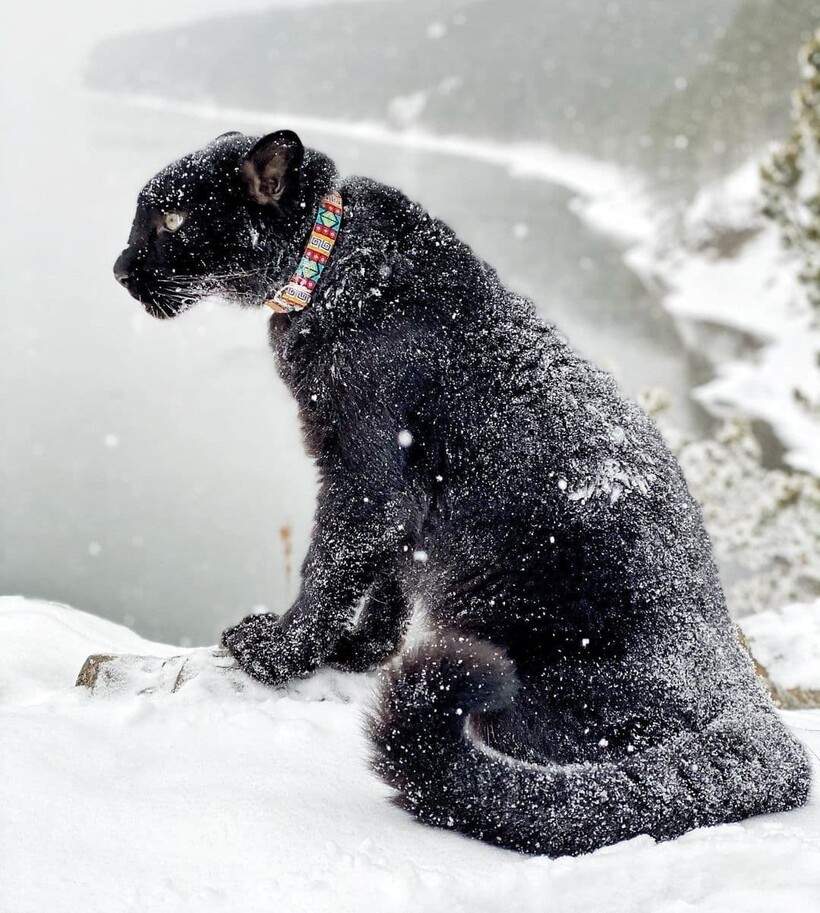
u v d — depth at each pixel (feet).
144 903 7.00
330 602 11.19
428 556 10.62
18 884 7.25
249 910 6.91
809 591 41.63
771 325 97.50
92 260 187.11
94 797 8.46
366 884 7.16
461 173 275.80
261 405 107.24
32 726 9.70
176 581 68.13
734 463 42.93
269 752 9.59
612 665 8.93
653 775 8.49
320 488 11.21
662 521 9.46
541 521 9.52
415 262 10.69
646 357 92.68
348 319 10.58
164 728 9.98
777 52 166.71
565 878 7.42
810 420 70.08
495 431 10.02
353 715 10.60
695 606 9.26
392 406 10.41
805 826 8.55
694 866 7.58
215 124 473.67
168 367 121.29
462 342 10.37
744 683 9.29
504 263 145.69
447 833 8.47
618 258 145.89
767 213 44.68
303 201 10.87
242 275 11.14
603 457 9.59
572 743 8.97
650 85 342.44
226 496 83.15
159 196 11.06
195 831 8.01
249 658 11.67
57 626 16.38
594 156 293.43
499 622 9.48
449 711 8.54
